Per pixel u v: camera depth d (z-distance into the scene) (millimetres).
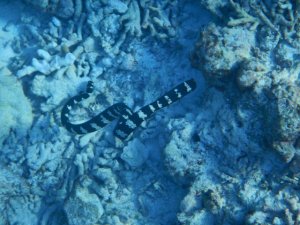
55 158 955
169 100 832
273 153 679
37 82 951
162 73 919
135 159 876
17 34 1079
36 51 1009
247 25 754
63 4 950
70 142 963
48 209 955
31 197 958
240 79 661
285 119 593
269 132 632
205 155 777
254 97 657
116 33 950
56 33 1004
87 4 958
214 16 797
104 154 909
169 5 923
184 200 776
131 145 878
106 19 939
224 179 746
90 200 864
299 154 629
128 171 900
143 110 834
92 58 979
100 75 982
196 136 786
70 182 930
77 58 983
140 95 939
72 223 868
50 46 1004
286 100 599
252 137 686
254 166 710
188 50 898
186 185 831
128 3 945
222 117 736
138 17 933
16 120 960
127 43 955
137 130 911
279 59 732
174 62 916
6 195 926
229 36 725
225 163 751
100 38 961
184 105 887
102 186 883
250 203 704
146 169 900
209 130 770
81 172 920
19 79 988
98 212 861
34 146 953
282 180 678
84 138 942
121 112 877
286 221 646
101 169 892
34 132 966
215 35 728
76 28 994
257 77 658
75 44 992
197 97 881
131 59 925
